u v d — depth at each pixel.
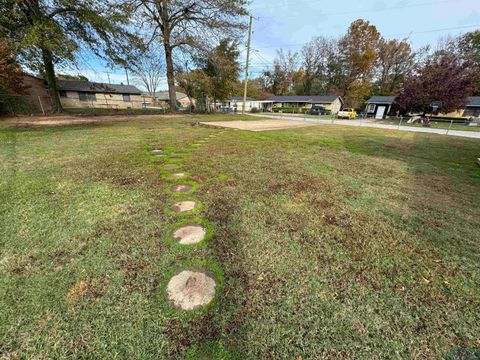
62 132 7.05
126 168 3.59
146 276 1.43
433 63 18.81
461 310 1.28
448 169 4.29
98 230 1.90
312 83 36.06
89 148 4.91
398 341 1.09
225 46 18.94
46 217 2.07
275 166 3.99
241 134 7.78
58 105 13.57
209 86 19.25
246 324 1.14
